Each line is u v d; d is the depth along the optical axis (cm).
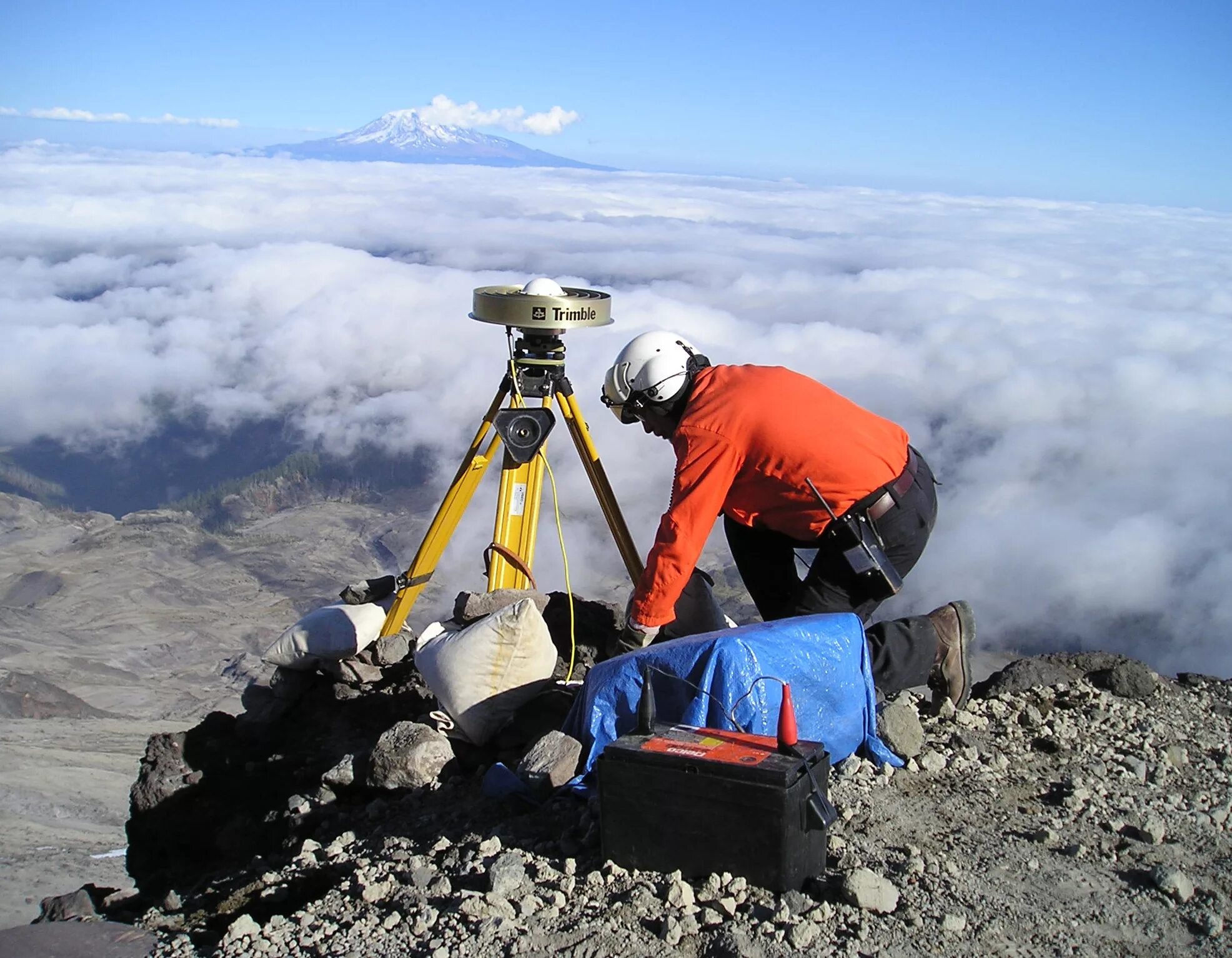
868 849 248
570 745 296
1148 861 247
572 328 383
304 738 432
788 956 197
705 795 224
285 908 272
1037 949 204
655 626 310
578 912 220
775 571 369
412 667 428
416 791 325
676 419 339
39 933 254
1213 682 412
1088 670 398
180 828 422
